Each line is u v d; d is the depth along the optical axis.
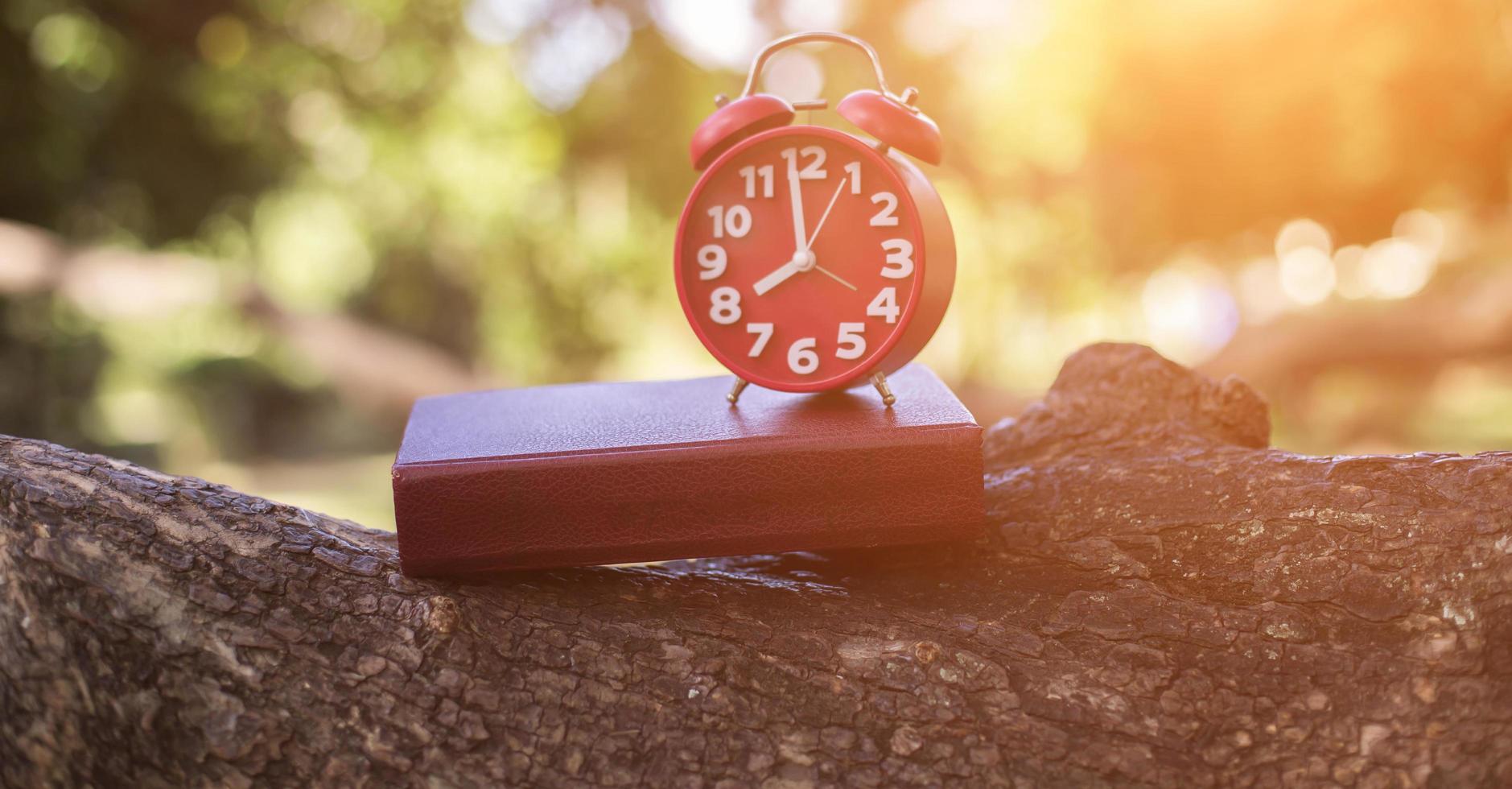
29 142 3.37
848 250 0.71
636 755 0.65
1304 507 0.69
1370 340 2.88
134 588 0.66
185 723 0.65
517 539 0.68
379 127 3.85
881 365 0.72
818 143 0.71
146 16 3.45
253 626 0.66
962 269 3.77
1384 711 0.65
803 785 0.65
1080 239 3.48
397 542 0.72
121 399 4.09
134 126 3.59
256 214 4.08
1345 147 2.87
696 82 3.57
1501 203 2.91
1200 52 2.95
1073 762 0.65
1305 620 0.67
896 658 0.67
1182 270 3.83
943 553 0.73
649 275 4.09
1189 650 0.67
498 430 0.72
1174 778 0.65
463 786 0.65
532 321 4.25
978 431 0.68
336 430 4.49
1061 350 3.82
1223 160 3.05
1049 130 3.45
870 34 3.43
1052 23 3.20
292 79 3.69
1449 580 0.66
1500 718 0.64
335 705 0.66
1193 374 0.81
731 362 0.72
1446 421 3.35
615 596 0.70
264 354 4.41
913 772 0.65
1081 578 0.70
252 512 0.70
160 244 3.81
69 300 3.57
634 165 3.71
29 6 3.25
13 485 0.67
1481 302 2.76
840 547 0.69
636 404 0.75
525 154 3.96
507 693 0.66
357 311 4.61
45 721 0.66
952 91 3.48
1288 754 0.65
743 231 0.71
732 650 0.67
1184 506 0.71
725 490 0.68
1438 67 2.71
